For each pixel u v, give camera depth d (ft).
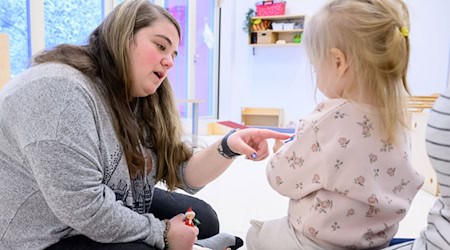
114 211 2.53
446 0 14.71
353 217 2.38
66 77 2.49
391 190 2.44
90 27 11.21
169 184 3.61
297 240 2.56
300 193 2.52
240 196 7.16
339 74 2.49
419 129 8.11
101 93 2.71
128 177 2.89
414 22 15.02
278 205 6.63
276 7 17.01
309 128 2.45
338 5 2.49
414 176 2.55
